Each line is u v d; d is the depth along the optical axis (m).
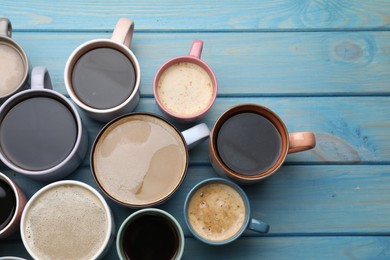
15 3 0.64
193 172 0.61
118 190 0.57
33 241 0.55
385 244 0.60
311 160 0.62
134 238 0.56
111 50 0.60
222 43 0.64
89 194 0.56
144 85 0.63
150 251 0.56
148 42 0.64
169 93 0.60
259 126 0.59
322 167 0.62
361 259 0.60
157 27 0.65
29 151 0.56
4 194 0.57
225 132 0.59
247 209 0.56
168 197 0.55
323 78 0.64
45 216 0.55
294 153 0.62
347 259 0.60
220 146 0.58
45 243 0.55
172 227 0.56
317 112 0.63
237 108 0.58
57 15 0.64
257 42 0.65
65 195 0.56
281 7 0.66
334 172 0.62
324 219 0.61
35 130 0.57
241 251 0.59
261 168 0.58
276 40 0.65
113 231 0.57
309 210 0.61
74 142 0.57
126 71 0.59
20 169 0.54
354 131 0.63
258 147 0.58
